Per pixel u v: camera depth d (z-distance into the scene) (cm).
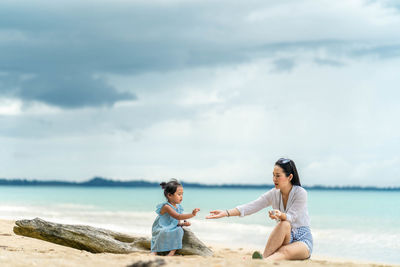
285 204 671
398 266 617
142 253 753
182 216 714
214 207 4128
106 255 640
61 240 770
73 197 5531
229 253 919
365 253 1223
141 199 5009
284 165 659
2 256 565
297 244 627
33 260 537
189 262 529
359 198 6600
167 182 746
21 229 779
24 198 5019
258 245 1306
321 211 3183
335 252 1243
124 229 1691
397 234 1683
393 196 7888
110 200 4716
